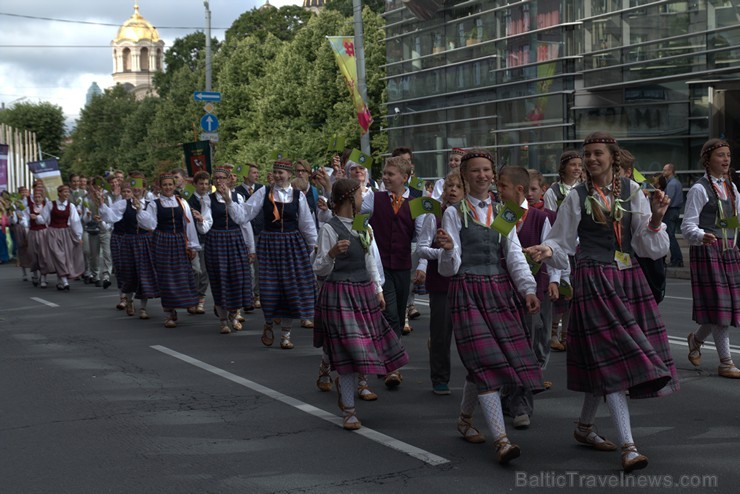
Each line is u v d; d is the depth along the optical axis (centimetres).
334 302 645
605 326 520
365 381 731
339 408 693
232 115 5256
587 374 530
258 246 978
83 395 760
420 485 509
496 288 560
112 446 603
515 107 2573
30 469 557
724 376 774
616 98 2261
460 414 618
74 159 9150
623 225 532
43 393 770
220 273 1078
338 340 637
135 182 1140
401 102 3138
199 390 772
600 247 532
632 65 2136
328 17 4641
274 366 876
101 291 1652
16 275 2088
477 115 2747
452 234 564
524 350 554
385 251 809
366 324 648
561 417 655
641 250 532
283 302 973
